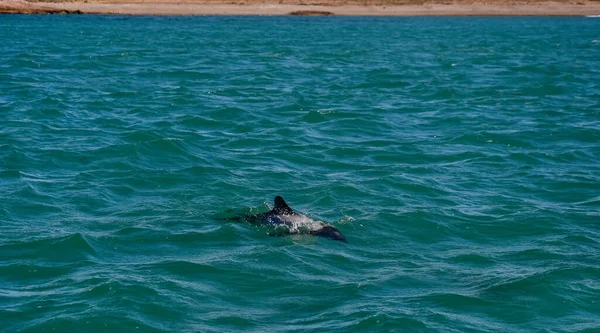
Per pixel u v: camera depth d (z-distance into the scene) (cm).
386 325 1516
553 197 2430
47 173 2517
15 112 3456
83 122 3306
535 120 3597
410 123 3497
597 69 5647
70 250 1862
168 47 6762
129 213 2145
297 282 1722
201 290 1670
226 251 1881
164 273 1744
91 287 1652
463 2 13350
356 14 12469
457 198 2380
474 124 3481
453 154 2925
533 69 5594
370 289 1700
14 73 4716
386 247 1961
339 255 1884
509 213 2244
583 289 1723
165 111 3609
